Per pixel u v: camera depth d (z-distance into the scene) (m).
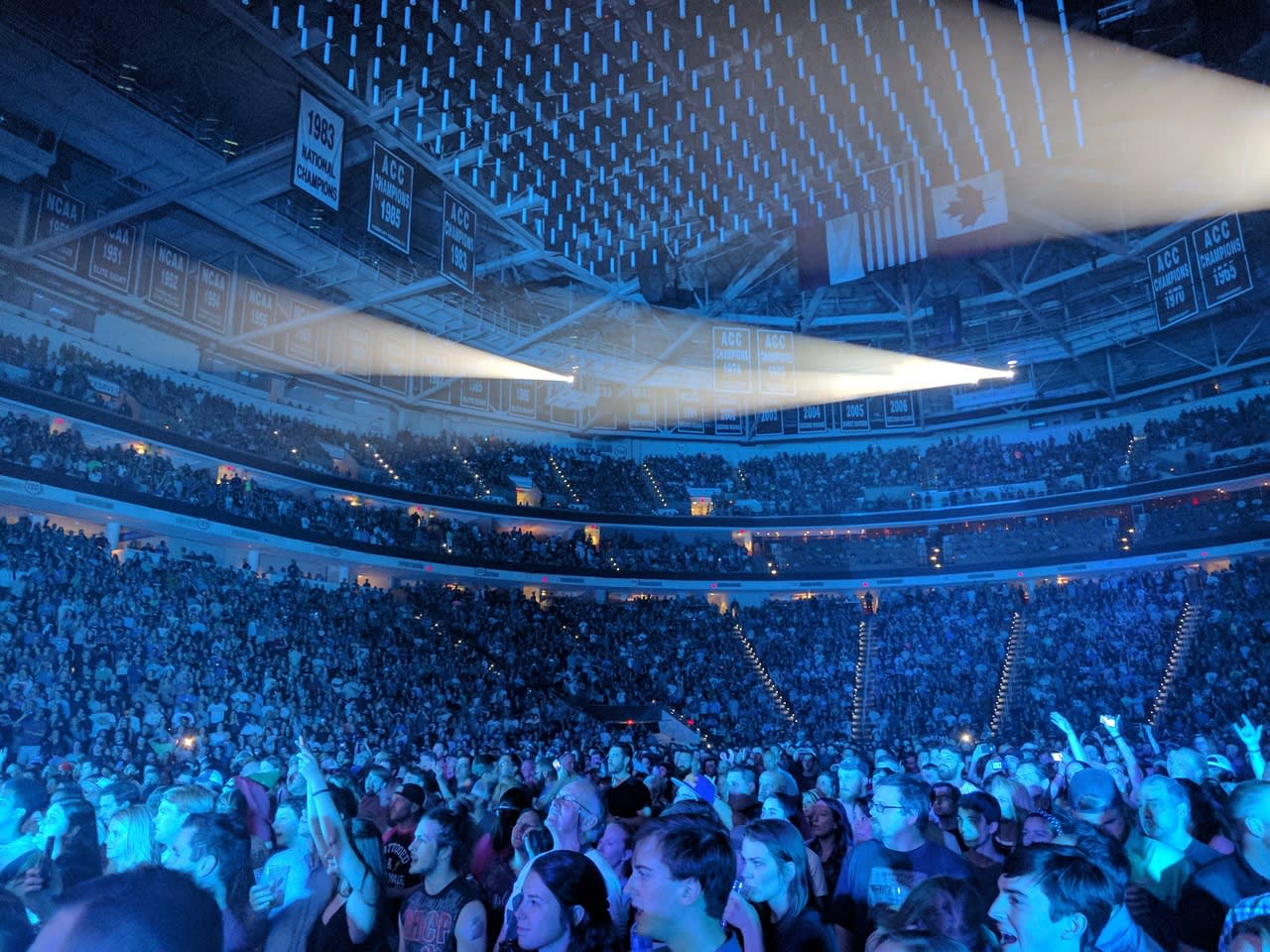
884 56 29.45
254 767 9.98
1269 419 45.78
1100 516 49.59
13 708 22.69
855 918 5.57
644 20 27.95
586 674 42.75
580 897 4.19
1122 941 4.62
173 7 25.50
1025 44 28.94
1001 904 4.08
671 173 35.38
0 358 31.70
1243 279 37.16
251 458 39.06
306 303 42.47
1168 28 29.02
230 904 4.69
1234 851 5.40
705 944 3.62
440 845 5.39
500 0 26.69
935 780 10.98
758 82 30.47
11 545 27.33
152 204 31.78
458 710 35.84
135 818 5.66
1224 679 37.03
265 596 34.50
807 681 44.75
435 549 44.12
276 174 31.92
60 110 27.55
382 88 28.83
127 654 27.00
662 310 49.41
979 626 45.72
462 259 32.31
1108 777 6.63
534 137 31.06
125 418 34.19
